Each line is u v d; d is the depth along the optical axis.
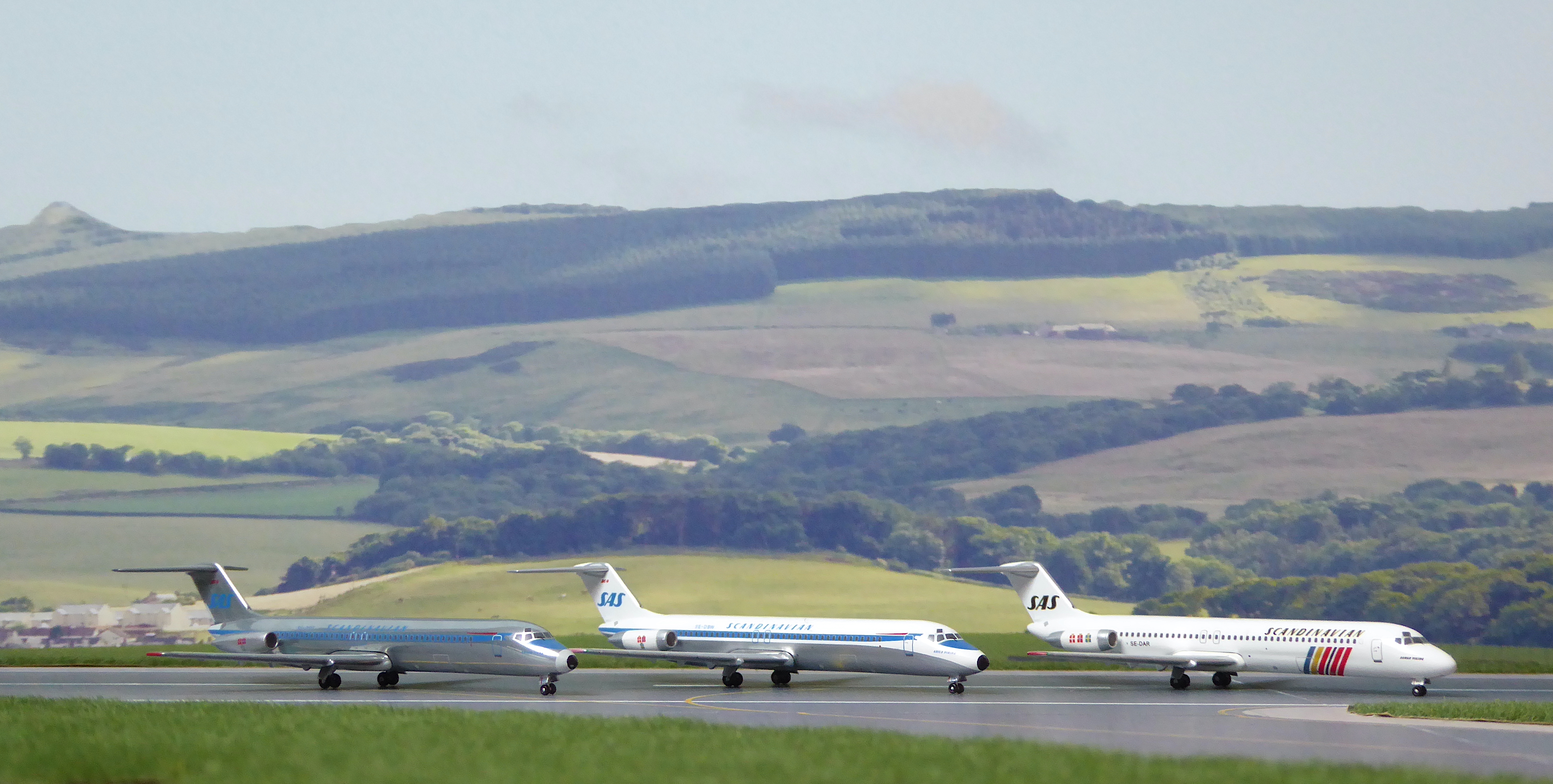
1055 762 147.50
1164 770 141.38
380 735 170.62
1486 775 149.12
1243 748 186.75
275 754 153.12
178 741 164.50
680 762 145.62
